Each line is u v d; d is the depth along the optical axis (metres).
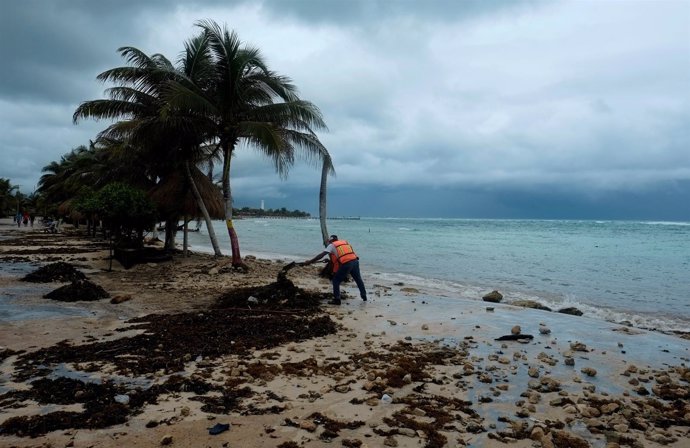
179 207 20.56
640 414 4.97
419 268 22.47
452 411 4.91
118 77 18.33
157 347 6.81
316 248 35.09
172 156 20.70
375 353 7.00
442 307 11.09
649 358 7.25
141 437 4.00
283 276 11.45
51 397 4.80
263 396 5.09
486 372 6.26
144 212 17.91
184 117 16.41
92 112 18.30
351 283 15.16
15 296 10.76
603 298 14.78
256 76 17.08
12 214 98.19
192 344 7.03
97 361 6.11
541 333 8.69
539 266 23.42
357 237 54.25
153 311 9.70
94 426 4.16
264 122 16.27
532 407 5.02
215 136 17.80
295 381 5.63
